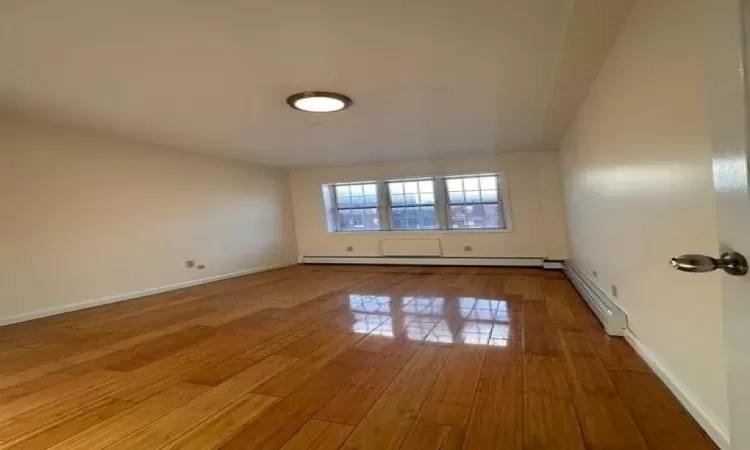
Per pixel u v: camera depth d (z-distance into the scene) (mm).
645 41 1928
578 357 2441
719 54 739
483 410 1852
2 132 4039
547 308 3725
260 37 2453
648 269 2125
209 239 6363
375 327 3326
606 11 2109
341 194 8164
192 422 1857
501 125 4887
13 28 2232
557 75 3016
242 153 6281
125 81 3107
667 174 1760
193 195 6129
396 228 7797
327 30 2395
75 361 2775
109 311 4395
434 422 1765
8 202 4059
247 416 1895
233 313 4062
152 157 5527
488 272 6203
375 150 6332
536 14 2279
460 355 2590
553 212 6523
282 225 8008
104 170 4926
